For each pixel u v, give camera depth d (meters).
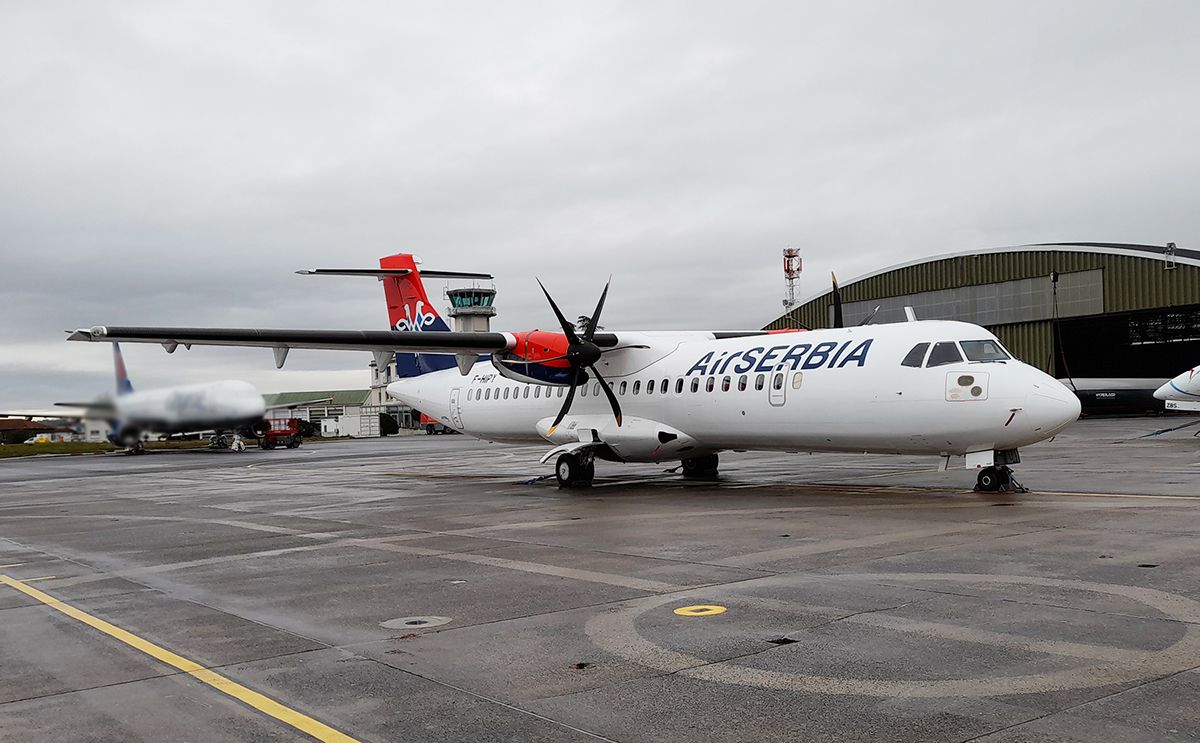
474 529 14.09
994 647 6.63
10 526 16.62
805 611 7.91
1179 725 5.06
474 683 6.23
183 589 9.95
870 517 13.73
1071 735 4.97
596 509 16.20
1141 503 14.30
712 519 14.15
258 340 19.45
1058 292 54.16
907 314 18.28
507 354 21.67
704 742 5.08
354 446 54.94
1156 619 7.25
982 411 15.44
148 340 18.66
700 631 7.37
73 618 8.64
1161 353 58.28
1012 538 11.29
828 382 17.25
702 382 19.52
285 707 5.86
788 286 67.88
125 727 5.59
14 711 5.94
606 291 21.00
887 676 6.08
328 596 9.30
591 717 5.52
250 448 54.00
